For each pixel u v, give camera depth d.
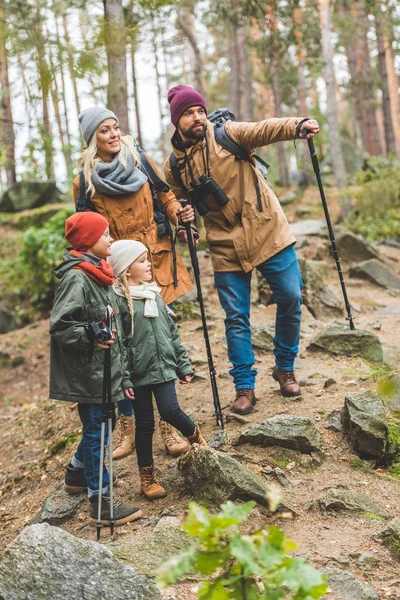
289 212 18.73
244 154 4.41
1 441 6.29
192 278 9.09
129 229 4.29
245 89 20.78
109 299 3.58
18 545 2.79
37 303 11.85
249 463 3.96
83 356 3.47
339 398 4.75
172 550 3.12
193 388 5.38
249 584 1.82
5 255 14.23
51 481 4.82
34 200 16.11
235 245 4.48
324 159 23.00
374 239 13.94
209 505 3.54
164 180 4.42
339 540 3.23
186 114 4.38
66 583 2.72
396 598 2.77
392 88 25.64
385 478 3.91
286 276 4.49
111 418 3.45
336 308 7.84
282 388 4.80
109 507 3.54
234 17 11.23
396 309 8.20
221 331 7.03
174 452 4.22
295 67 22.66
